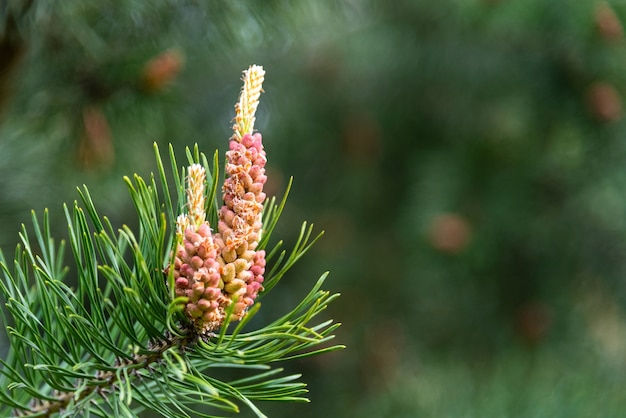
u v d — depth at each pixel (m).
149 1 0.66
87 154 0.71
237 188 0.43
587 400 0.73
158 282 0.44
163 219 0.42
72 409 0.44
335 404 1.25
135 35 0.68
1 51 0.60
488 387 0.77
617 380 0.81
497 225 1.16
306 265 1.39
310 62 1.43
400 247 1.33
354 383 1.27
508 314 1.15
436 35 1.26
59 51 0.66
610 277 1.16
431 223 1.18
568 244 1.16
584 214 1.17
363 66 1.38
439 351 1.20
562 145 1.11
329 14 0.79
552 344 1.10
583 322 1.12
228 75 1.29
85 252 0.43
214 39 0.72
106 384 0.44
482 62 1.23
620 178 1.05
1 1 0.60
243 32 0.72
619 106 0.98
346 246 1.38
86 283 0.43
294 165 1.46
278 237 1.39
